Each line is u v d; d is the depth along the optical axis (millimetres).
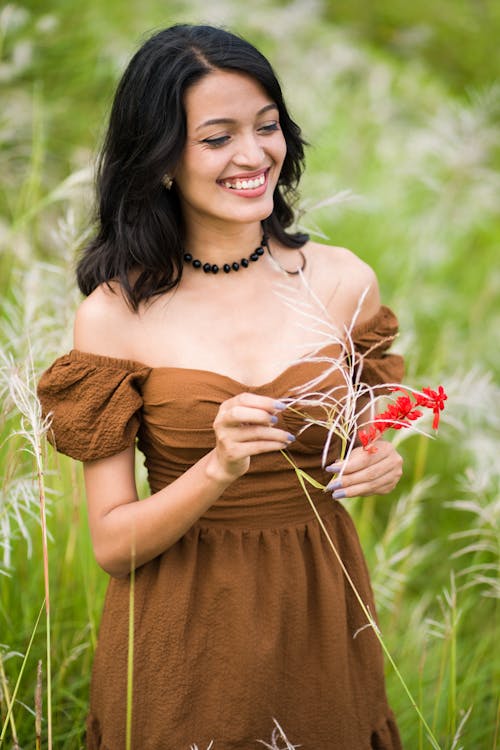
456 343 4590
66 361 2012
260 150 1911
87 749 2234
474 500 3607
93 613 2775
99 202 2094
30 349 2258
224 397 1959
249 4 6020
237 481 2010
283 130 2094
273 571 2021
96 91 4801
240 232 2047
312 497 2080
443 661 2607
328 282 2162
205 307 2043
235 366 2006
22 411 1961
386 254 4812
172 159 1918
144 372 1995
